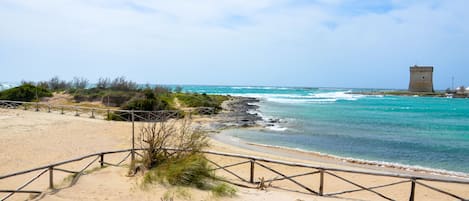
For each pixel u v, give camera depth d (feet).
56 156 44.75
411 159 58.85
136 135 61.26
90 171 31.58
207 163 32.99
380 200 32.17
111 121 80.28
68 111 100.12
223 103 184.34
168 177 27.99
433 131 94.17
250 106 178.81
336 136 82.02
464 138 81.97
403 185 39.93
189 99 139.54
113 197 24.75
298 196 28.25
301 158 54.24
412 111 165.48
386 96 378.73
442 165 54.54
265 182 34.65
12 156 43.11
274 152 58.85
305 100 250.37
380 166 51.67
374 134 86.43
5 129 61.21
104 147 52.03
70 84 167.32
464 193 37.99
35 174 35.55
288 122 108.17
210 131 79.30
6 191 24.00
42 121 74.38
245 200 25.67
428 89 406.00
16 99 118.11
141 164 31.55
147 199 24.57
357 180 41.32
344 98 297.53
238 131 85.66
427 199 34.99
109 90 136.36
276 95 351.25
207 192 26.48
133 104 92.02
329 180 40.60
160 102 98.22
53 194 25.18
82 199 24.17
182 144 32.60
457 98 335.67
